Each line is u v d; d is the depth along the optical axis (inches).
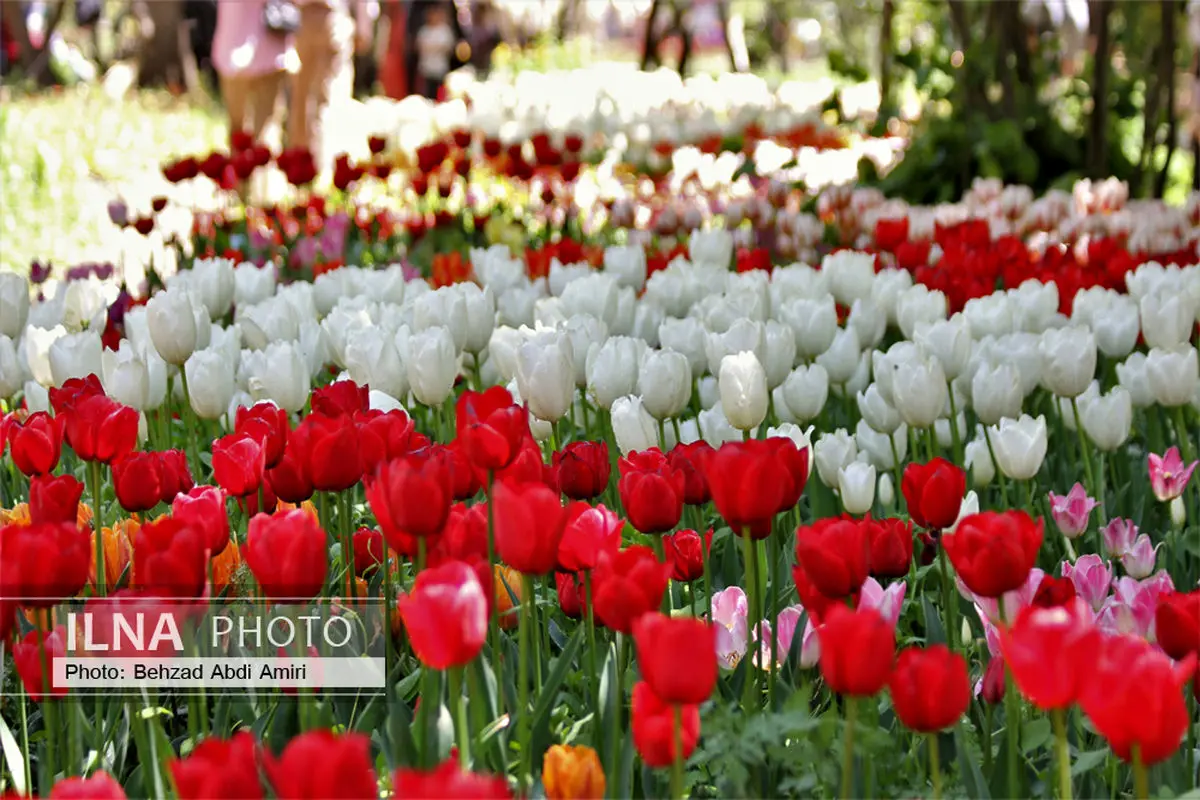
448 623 77.5
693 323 168.4
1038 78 489.7
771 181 371.2
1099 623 109.8
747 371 126.3
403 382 150.6
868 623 78.2
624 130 542.0
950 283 206.5
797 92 675.4
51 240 427.8
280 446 114.3
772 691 104.4
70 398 135.0
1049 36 540.1
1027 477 131.3
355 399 126.5
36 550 86.7
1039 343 169.3
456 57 1135.0
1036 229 316.5
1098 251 242.4
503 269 210.1
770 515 97.8
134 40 1332.4
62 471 170.2
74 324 190.2
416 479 88.6
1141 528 159.9
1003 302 182.9
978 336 183.3
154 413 184.7
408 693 111.9
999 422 149.6
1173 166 559.5
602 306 183.6
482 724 93.1
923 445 174.1
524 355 122.4
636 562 88.9
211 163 334.0
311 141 493.0
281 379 144.6
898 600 103.9
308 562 88.9
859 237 324.8
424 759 90.3
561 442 184.4
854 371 174.4
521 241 350.6
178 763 69.1
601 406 151.8
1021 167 441.1
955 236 266.5
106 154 623.8
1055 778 97.7
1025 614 77.4
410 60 1040.2
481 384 177.2
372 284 208.4
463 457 104.6
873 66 978.1
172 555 89.3
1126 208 337.4
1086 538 152.9
